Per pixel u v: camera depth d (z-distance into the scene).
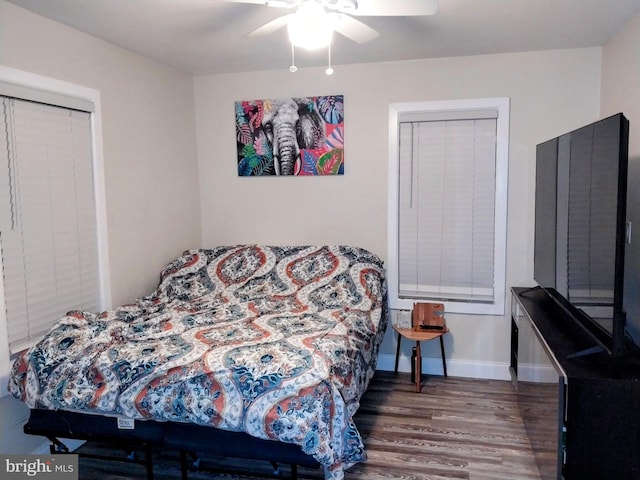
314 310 3.20
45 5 2.49
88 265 3.06
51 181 2.76
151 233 3.67
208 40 3.14
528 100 3.58
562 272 2.61
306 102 3.99
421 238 3.90
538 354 2.44
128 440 2.30
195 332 2.66
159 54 3.49
